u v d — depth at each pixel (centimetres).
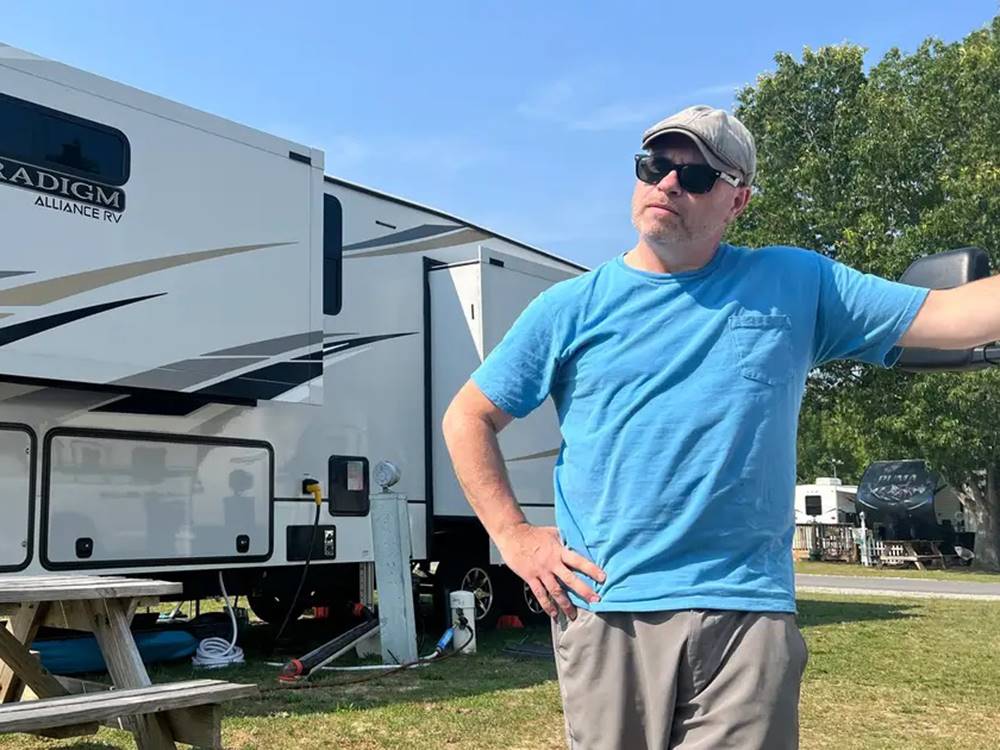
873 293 193
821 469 4794
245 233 618
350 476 716
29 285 508
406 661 663
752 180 195
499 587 852
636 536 183
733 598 177
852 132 2055
